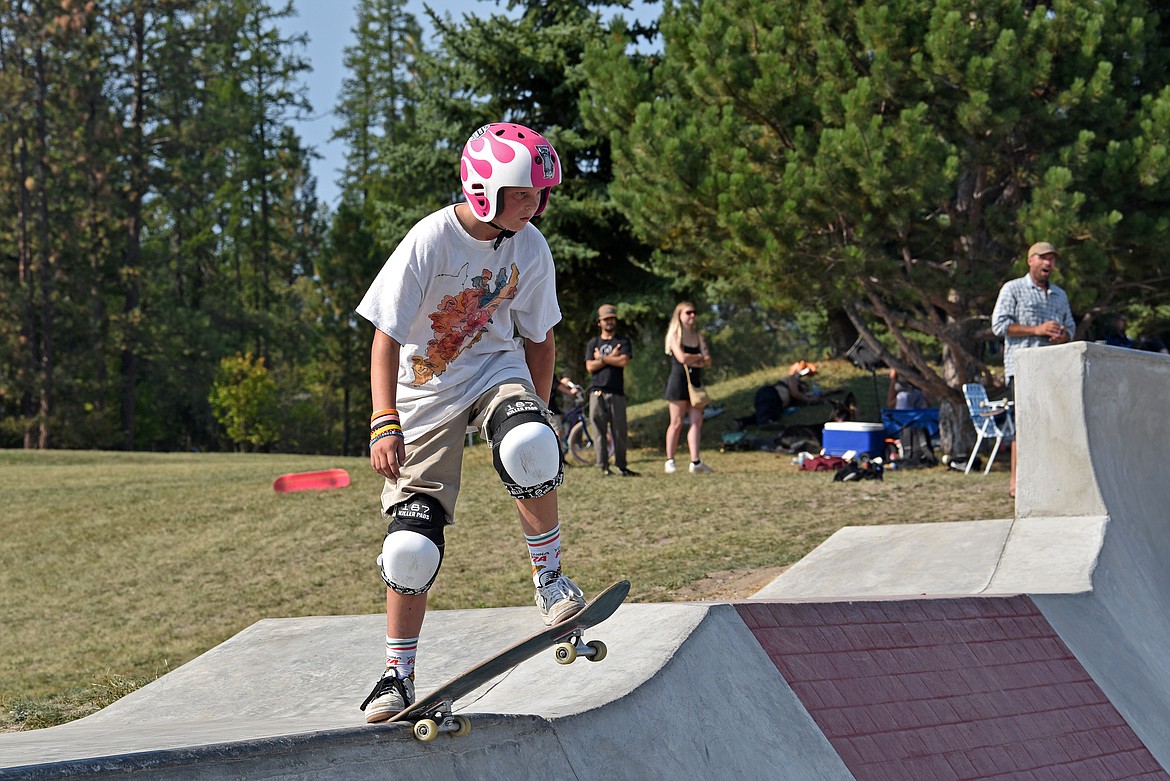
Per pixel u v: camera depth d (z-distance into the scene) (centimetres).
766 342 4819
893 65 1244
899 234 1288
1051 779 403
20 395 4166
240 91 5862
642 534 956
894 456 1394
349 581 921
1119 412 758
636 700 311
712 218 1355
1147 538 723
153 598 929
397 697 273
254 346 5594
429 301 290
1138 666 527
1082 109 1248
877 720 381
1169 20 1473
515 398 290
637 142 1344
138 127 4541
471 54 2022
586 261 2038
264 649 517
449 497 286
